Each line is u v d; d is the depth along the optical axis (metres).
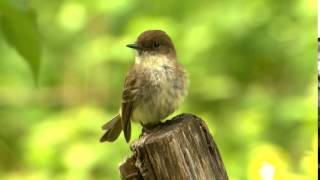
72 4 13.92
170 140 5.30
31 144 12.88
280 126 12.99
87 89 14.79
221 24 13.64
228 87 14.05
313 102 12.45
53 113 14.45
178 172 5.26
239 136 12.97
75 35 14.34
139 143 5.38
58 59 14.86
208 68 14.03
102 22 14.09
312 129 12.22
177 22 13.77
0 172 12.62
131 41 13.38
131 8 13.75
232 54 14.02
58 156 12.69
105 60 13.88
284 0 13.91
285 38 13.89
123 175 5.49
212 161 5.46
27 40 4.45
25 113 14.58
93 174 12.55
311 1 13.30
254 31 13.90
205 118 13.64
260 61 14.30
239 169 11.77
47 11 14.51
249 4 13.78
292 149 12.47
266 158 7.99
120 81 14.37
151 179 5.32
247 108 13.80
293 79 14.02
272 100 13.78
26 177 12.59
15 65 14.94
